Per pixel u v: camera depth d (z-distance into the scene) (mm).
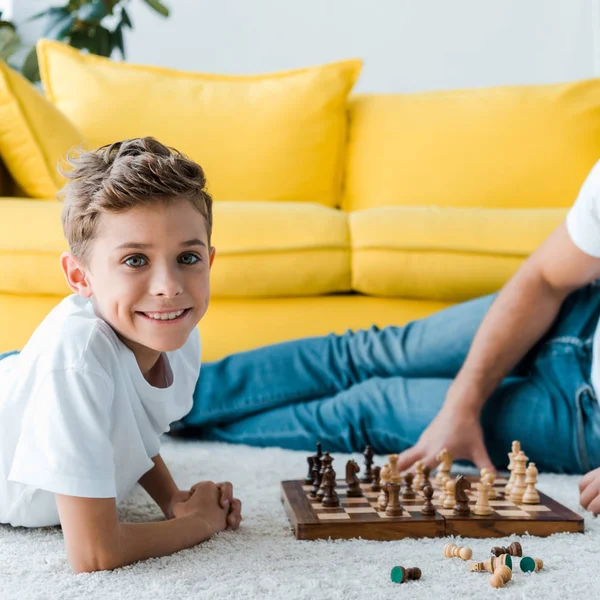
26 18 3320
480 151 2555
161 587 903
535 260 1535
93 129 2486
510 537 1117
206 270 1050
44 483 954
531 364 1672
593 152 2535
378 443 1686
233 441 1789
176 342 1022
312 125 2580
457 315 1730
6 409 1075
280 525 1171
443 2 3258
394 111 2693
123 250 992
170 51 3299
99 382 991
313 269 2004
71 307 1093
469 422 1493
